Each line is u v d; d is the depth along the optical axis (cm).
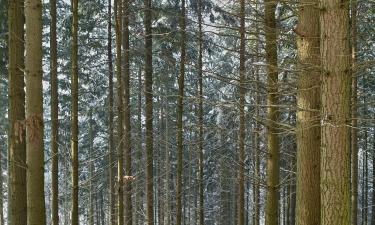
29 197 619
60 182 2842
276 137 876
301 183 745
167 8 1454
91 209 2569
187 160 2480
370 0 726
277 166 884
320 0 566
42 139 626
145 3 1391
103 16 1582
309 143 738
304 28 734
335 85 554
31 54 620
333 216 554
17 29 762
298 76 756
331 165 555
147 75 1445
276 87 825
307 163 739
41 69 628
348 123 561
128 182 1458
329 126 556
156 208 2930
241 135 1203
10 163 753
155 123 2800
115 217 1875
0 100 1808
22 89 764
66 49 1742
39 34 625
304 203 740
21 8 765
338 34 553
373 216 2661
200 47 1474
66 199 2638
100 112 2128
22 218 756
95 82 2025
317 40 729
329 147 557
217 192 3328
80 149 2623
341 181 553
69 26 1538
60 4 1705
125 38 1380
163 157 2747
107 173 2294
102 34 1891
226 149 2097
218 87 1728
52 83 1271
